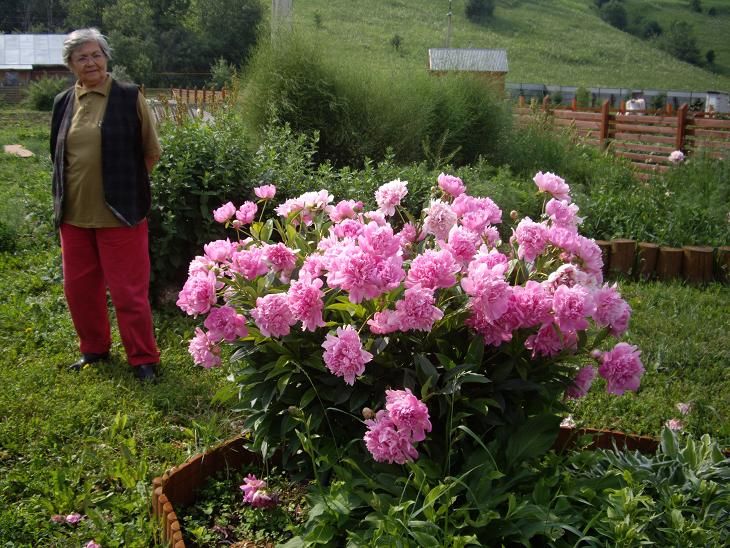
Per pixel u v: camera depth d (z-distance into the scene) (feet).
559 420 8.83
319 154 29.76
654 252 23.71
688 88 206.39
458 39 213.87
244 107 30.30
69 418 12.50
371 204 21.11
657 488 8.59
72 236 14.29
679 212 26.48
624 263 23.72
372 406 8.78
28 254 22.84
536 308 8.25
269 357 9.40
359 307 8.60
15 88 119.24
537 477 8.63
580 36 254.06
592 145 49.37
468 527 7.93
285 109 29.22
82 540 9.43
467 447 8.94
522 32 244.22
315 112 29.63
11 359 15.31
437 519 7.90
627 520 7.48
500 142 36.99
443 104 34.12
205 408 13.32
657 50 263.08
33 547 9.45
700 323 18.79
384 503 8.09
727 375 15.60
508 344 8.91
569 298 8.03
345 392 8.84
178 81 128.47
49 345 16.10
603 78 205.98
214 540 9.36
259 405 9.53
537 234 9.12
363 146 29.40
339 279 7.98
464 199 9.91
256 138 28.45
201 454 10.24
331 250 8.84
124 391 13.84
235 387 10.39
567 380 9.27
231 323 8.70
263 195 11.37
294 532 8.70
